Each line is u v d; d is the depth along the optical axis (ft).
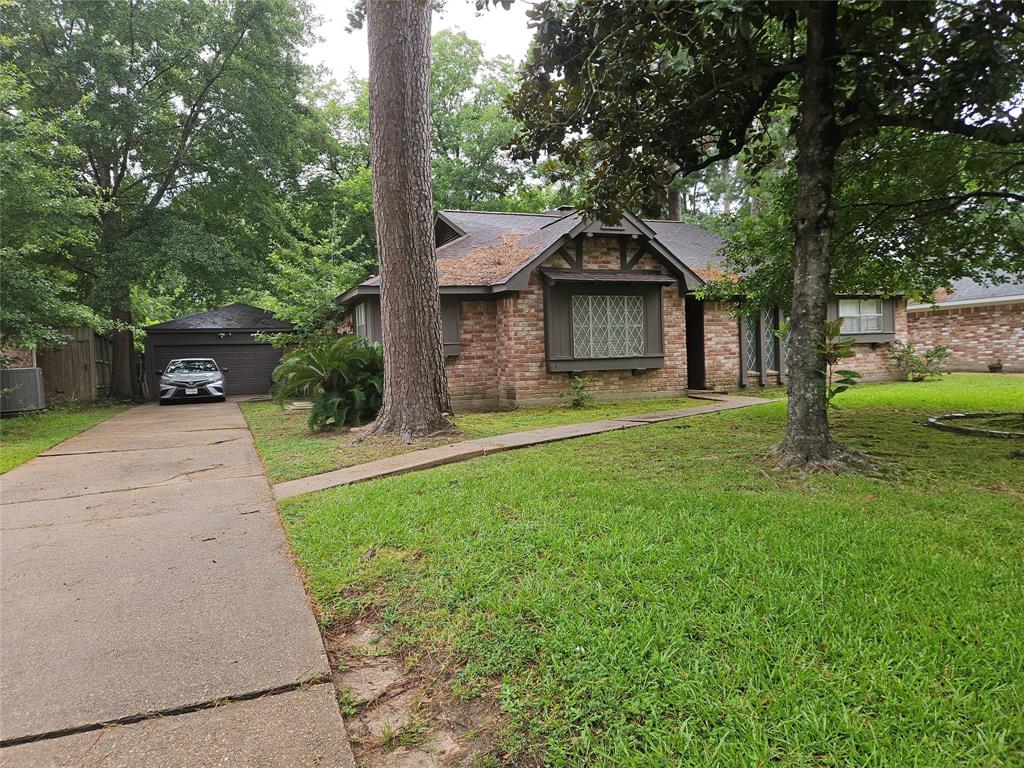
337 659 8.21
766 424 26.35
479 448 21.98
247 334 68.28
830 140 17.06
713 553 10.23
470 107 90.12
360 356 30.94
